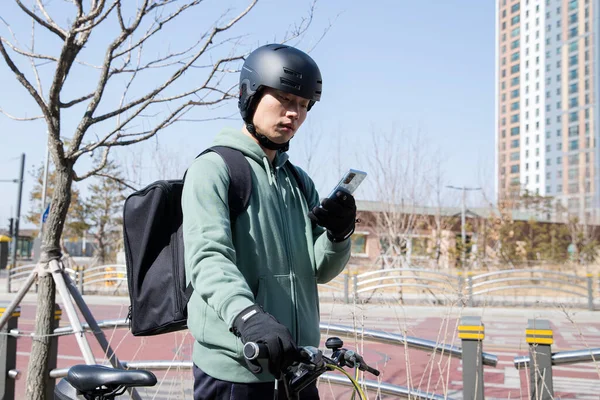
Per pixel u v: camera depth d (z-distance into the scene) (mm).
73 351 7637
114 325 4180
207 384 1802
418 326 9195
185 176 1861
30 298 15297
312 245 1993
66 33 3469
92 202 25359
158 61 3863
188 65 3539
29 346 8281
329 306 11180
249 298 1581
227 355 1751
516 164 125062
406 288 16375
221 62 3662
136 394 3510
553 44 117812
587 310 12602
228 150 1879
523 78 124375
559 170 114375
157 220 1987
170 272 1959
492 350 8312
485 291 12820
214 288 1595
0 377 4164
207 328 1773
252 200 1831
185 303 1914
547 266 23609
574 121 112062
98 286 16312
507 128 128250
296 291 1851
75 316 3377
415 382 5660
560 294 16031
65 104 3598
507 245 25547
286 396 1582
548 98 117938
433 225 26031
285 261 1845
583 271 22859
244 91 1916
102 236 25812
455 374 6180
